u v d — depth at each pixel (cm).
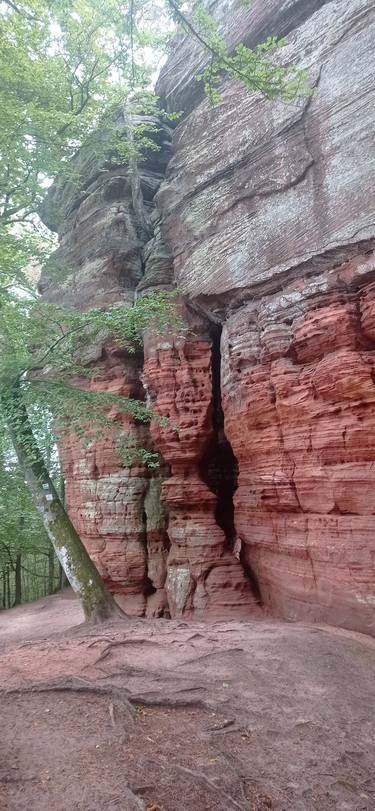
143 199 2088
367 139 1145
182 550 1602
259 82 940
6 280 1167
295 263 1273
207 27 909
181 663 834
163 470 1792
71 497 2048
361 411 1091
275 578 1346
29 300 1134
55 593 2819
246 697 710
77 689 696
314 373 1170
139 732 588
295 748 587
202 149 1639
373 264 1095
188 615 1490
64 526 1321
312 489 1185
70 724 607
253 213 1429
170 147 2202
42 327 1181
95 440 1838
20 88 1285
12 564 2759
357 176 1155
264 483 1327
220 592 1489
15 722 612
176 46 1911
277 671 822
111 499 1778
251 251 1418
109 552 1772
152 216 2019
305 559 1216
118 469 1788
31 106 1093
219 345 1698
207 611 1469
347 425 1103
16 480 1341
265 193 1393
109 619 1277
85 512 1877
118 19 1329
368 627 1045
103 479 1819
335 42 1251
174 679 746
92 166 2166
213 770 517
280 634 1043
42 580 3131
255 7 1513
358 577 1068
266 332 1321
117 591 1777
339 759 570
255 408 1347
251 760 554
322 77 1272
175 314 1439
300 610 1230
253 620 1318
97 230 2022
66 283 1986
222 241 1520
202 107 1672
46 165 1223
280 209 1347
